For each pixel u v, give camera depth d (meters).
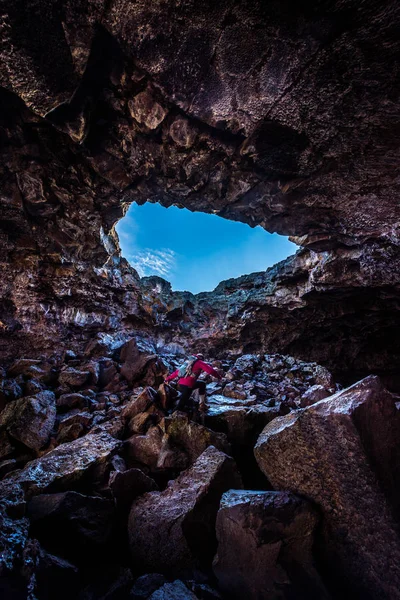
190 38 2.74
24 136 4.09
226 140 3.97
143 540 3.12
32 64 2.89
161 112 3.59
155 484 3.84
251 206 5.44
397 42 2.59
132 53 2.92
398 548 2.36
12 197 5.19
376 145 3.77
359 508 2.59
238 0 2.40
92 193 5.17
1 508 2.82
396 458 2.64
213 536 3.15
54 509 3.06
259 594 2.57
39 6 2.51
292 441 3.03
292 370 8.59
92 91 3.41
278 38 2.66
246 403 5.99
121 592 2.72
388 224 5.75
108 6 2.54
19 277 7.46
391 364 11.15
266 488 4.24
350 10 2.39
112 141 4.17
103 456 4.09
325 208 5.35
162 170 4.59
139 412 5.15
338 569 2.72
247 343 10.95
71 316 8.66
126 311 9.66
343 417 2.62
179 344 10.62
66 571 2.59
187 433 4.52
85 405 5.68
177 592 2.54
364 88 3.06
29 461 4.38
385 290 8.12
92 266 8.03
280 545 2.56
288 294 9.53
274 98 3.25
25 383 5.91
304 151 3.99
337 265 7.82
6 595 2.17
